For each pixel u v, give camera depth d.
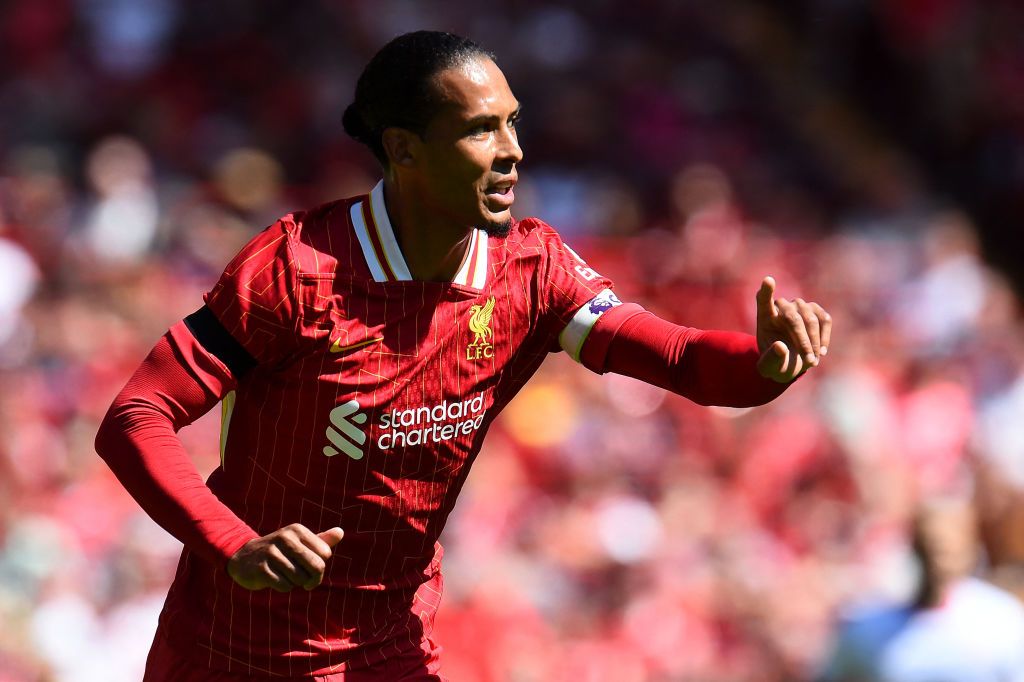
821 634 26.98
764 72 55.78
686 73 53.69
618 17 54.31
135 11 49.62
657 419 34.00
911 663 17.75
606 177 47.88
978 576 21.23
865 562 29.08
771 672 26.72
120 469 10.06
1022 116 57.22
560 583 28.39
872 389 33.91
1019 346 38.88
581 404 33.69
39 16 48.91
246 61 49.41
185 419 10.34
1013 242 55.22
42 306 35.44
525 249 11.10
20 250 36.03
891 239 45.53
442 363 10.72
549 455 32.53
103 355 34.03
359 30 50.75
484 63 10.47
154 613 25.33
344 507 10.79
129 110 47.41
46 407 31.86
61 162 45.19
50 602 24.67
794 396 34.97
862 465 32.38
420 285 10.58
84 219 38.19
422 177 10.42
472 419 10.99
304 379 10.47
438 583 11.95
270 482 10.78
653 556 29.09
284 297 10.30
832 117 55.97
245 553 9.52
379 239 10.57
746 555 28.98
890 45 58.50
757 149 52.50
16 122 46.72
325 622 11.07
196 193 40.50
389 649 11.34
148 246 38.28
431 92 10.27
